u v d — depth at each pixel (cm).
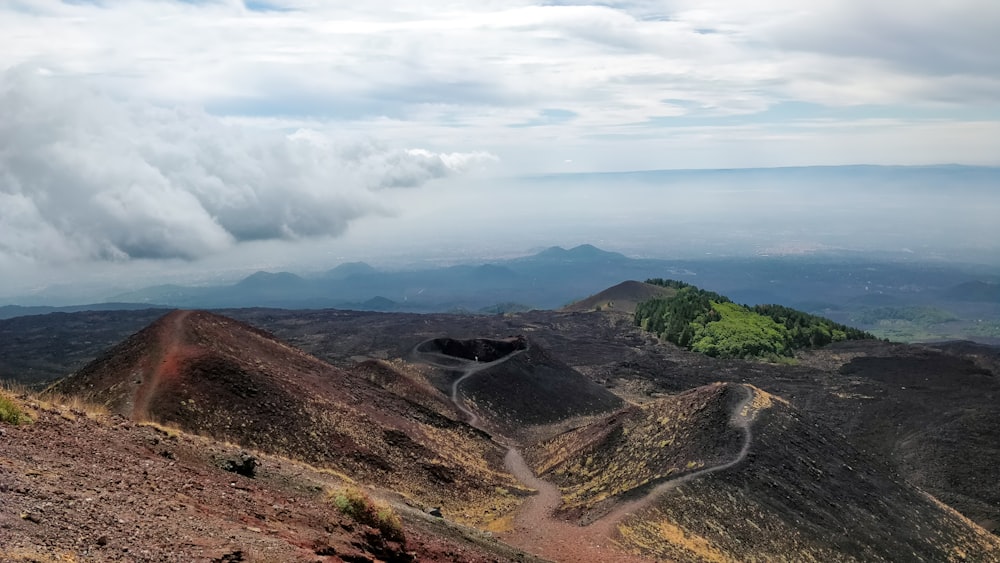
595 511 5312
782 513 5306
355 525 2420
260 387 5675
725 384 7519
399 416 7550
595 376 16188
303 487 2878
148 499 1697
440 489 5675
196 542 1488
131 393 5059
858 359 17088
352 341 17250
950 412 12219
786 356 18438
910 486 6919
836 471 6325
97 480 1716
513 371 12262
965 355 17238
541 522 5284
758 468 5794
